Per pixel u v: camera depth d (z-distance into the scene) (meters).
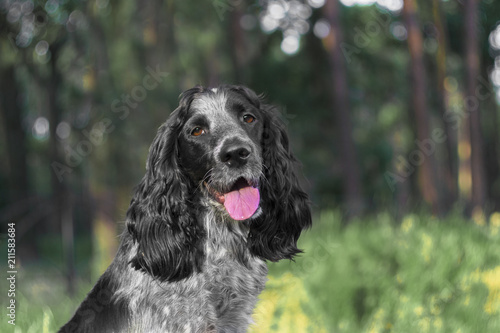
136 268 3.35
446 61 16.41
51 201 7.07
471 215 15.04
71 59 9.38
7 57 11.12
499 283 5.30
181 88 8.88
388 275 5.70
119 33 7.89
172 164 3.49
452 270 5.57
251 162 3.23
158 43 8.19
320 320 5.02
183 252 3.35
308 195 4.01
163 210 3.41
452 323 4.72
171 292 3.29
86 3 7.89
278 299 5.21
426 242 6.03
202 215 3.48
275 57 18.56
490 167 22.56
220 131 3.32
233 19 15.47
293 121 18.12
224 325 3.46
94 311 3.38
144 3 8.07
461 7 15.36
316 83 18.38
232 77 15.70
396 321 4.91
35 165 22.38
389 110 19.69
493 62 18.41
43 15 8.37
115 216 7.48
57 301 4.80
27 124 19.55
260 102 3.73
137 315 3.30
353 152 14.48
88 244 15.01
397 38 16.38
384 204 8.02
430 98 16.94
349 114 14.45
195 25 13.31
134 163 7.54
